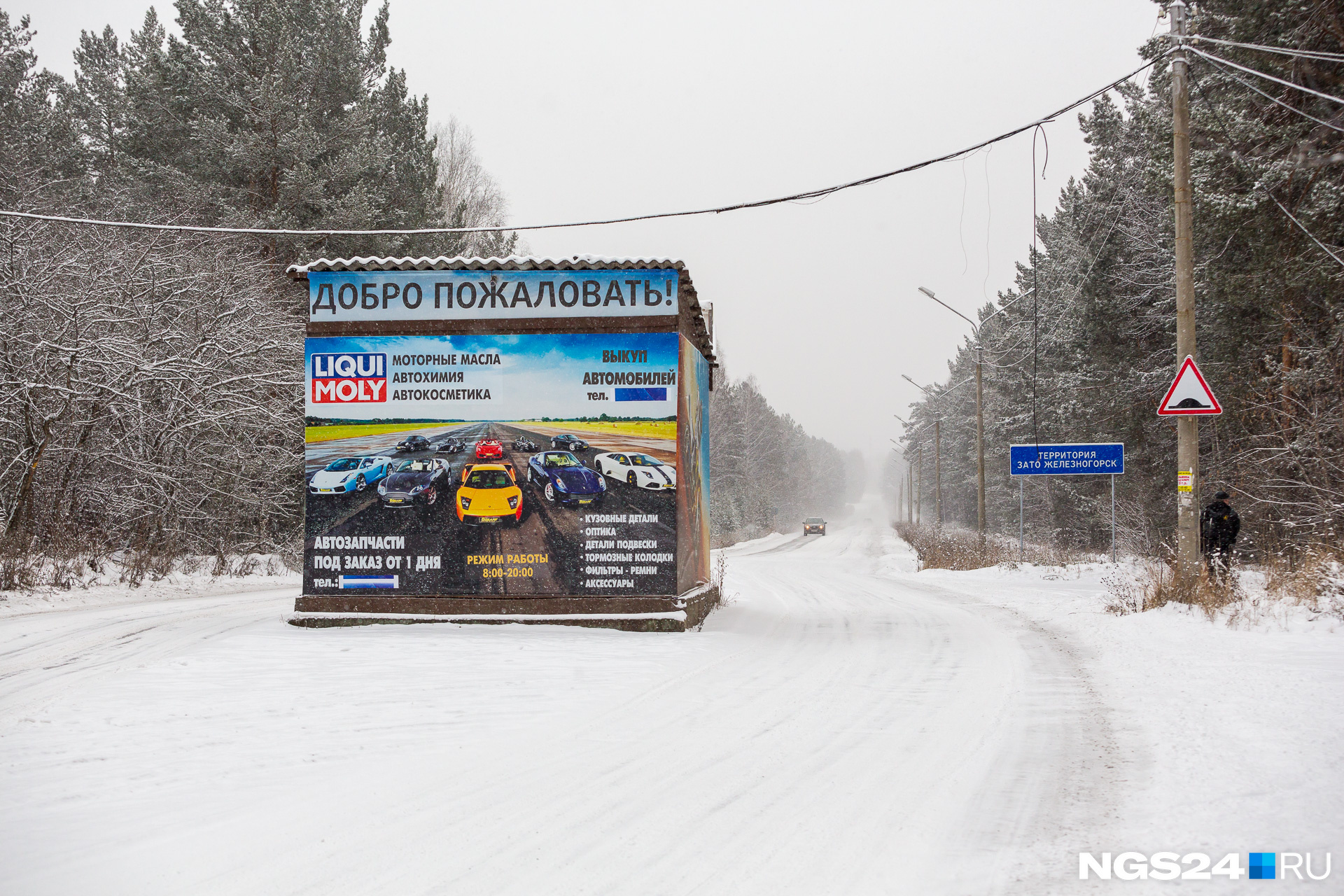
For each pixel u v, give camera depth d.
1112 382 33.38
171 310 23.69
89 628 13.45
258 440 25.55
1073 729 7.55
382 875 4.58
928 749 6.99
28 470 19.81
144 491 21.95
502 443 13.54
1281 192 19.36
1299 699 8.00
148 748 7.02
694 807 5.62
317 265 13.58
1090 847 4.86
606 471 13.45
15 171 26.66
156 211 27.59
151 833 5.20
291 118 29.81
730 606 18.25
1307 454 20.00
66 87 39.06
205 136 29.20
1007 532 60.72
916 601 19.88
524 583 13.38
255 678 9.74
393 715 8.16
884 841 5.01
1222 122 19.88
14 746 7.05
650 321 13.53
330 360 13.73
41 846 5.01
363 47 34.88
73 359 19.91
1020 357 51.12
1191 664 10.10
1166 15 15.80
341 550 13.55
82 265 22.38
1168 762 6.39
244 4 30.88
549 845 4.99
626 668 10.48
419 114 36.91
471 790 5.97
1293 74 19.03
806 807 5.61
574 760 6.72
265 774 6.36
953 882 4.44
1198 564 14.62
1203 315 27.34
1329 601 12.88
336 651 11.40
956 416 83.81
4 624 13.77
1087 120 34.38
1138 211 31.72
